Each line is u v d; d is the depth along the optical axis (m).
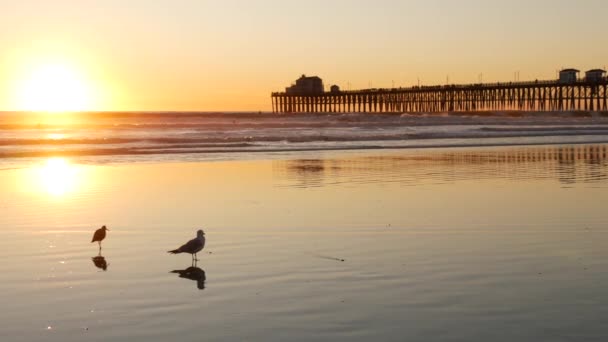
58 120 122.94
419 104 136.88
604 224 15.12
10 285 10.51
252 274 11.04
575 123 87.62
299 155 37.81
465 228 14.76
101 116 158.12
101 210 17.78
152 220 16.20
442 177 25.09
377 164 31.22
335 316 8.90
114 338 8.21
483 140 52.34
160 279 10.84
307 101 158.50
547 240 13.46
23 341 8.12
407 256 12.15
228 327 8.54
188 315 9.02
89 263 11.97
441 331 8.30
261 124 85.62
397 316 8.87
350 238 13.79
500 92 120.31
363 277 10.76
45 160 34.72
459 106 128.38
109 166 31.09
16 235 14.46
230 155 37.88
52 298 9.84
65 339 8.19
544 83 111.38
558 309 9.09
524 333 8.21
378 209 17.44
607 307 9.16
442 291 9.95
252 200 19.38
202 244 11.87
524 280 10.51
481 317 8.80
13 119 131.12
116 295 9.96
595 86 109.12
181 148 43.19
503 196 19.70
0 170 29.14
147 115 169.88
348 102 152.12
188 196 20.39
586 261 11.70
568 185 22.36
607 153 37.44
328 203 18.61
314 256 12.25
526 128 71.69
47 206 18.55
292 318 8.84
